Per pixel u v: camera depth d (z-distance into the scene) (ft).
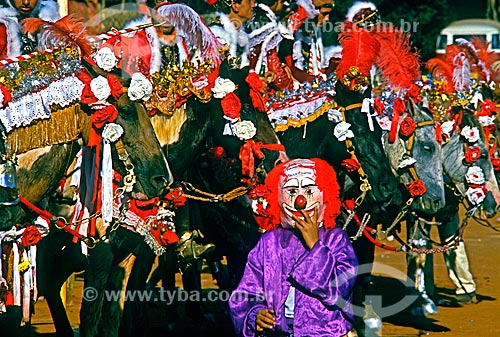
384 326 43.70
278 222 26.63
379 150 35.70
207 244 35.94
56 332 37.37
